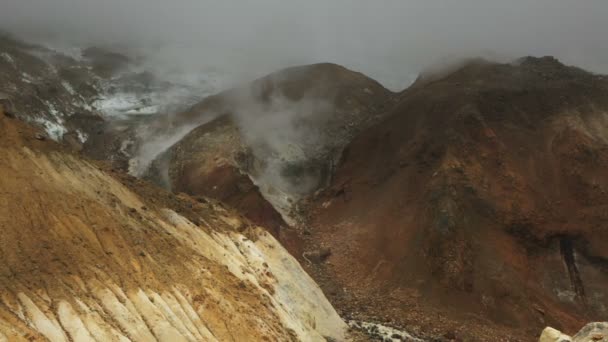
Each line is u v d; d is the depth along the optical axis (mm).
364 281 49219
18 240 23891
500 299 45469
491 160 55312
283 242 53125
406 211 53844
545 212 51938
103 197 29828
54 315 21422
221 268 30578
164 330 23406
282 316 30922
